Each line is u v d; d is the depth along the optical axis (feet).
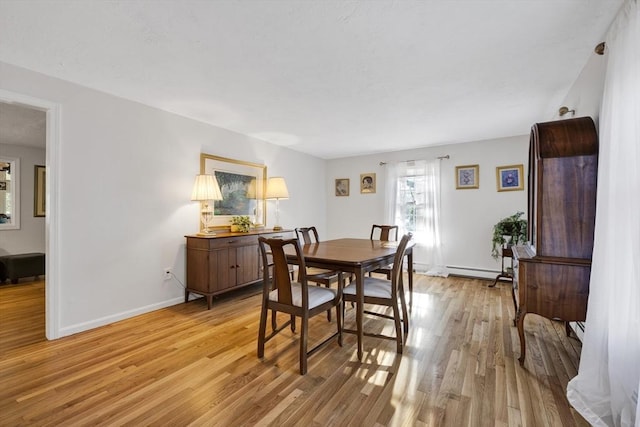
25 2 5.17
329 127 12.85
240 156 13.78
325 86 8.70
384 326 9.14
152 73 7.88
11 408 5.26
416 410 5.24
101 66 7.51
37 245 16.83
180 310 10.45
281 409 5.27
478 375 6.35
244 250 11.98
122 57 7.07
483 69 7.68
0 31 6.03
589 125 6.60
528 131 13.56
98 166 8.98
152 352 7.35
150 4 5.24
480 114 11.19
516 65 7.48
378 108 10.52
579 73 7.86
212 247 10.73
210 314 10.05
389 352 7.41
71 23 5.77
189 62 7.30
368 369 6.61
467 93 9.23
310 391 5.80
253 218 14.47
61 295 8.20
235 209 13.47
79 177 8.56
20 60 7.20
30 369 6.54
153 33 6.11
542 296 6.53
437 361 6.96
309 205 18.62
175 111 10.84
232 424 4.89
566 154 6.57
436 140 15.19
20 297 12.00
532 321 9.41
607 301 5.17
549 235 6.67
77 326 8.50
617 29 5.02
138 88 8.84
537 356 7.15
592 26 5.87
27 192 16.49
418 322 9.42
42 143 15.71
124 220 9.61
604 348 5.21
